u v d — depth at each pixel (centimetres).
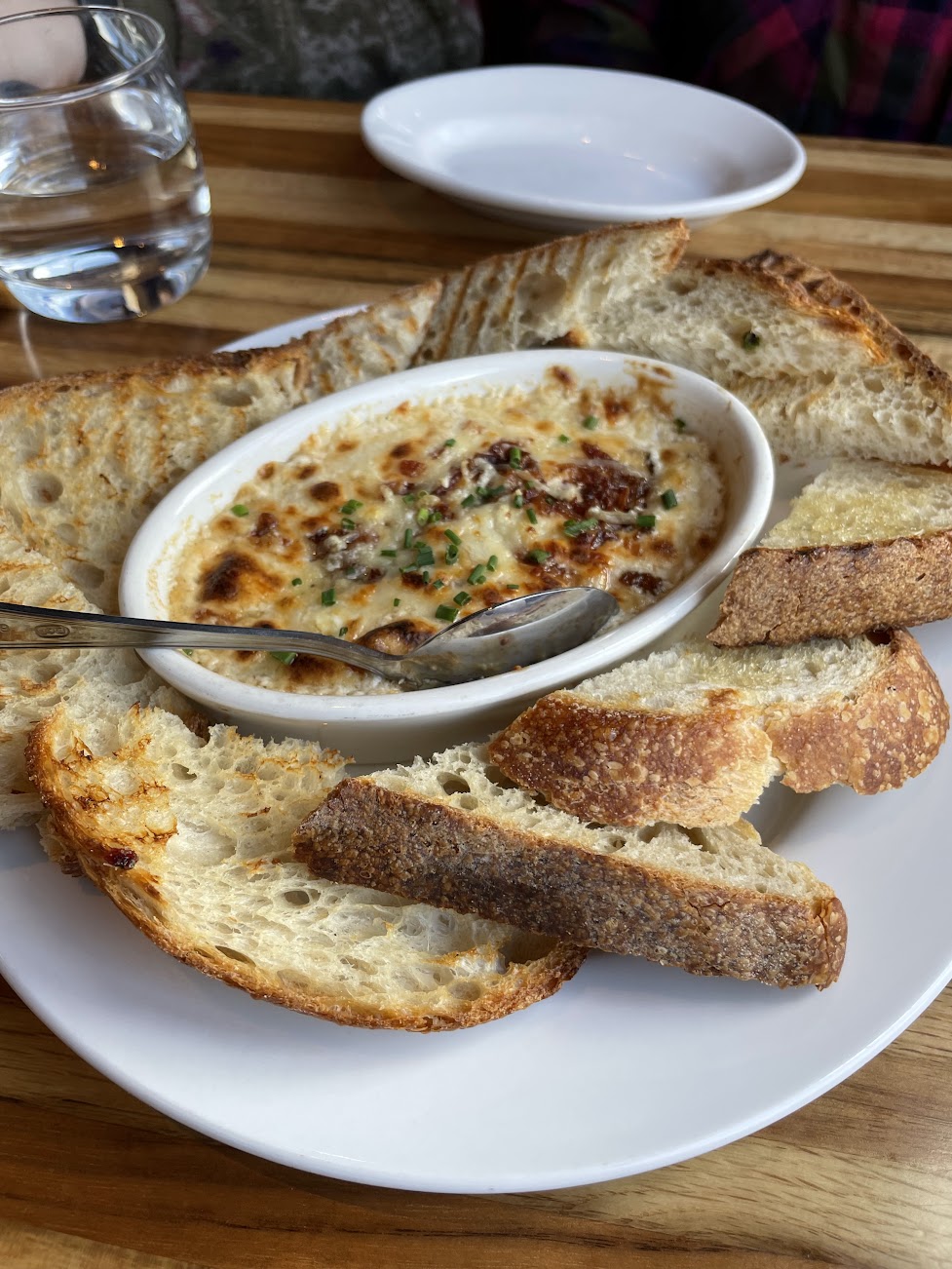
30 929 21
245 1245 18
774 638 24
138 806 22
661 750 21
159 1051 19
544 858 20
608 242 31
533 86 49
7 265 37
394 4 60
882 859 21
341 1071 19
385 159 42
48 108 35
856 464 30
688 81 62
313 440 29
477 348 33
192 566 27
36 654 25
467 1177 17
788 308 30
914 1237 18
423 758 25
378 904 21
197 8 58
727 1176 18
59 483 30
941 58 56
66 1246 18
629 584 27
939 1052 20
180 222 38
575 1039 19
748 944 19
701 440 30
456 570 26
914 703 23
